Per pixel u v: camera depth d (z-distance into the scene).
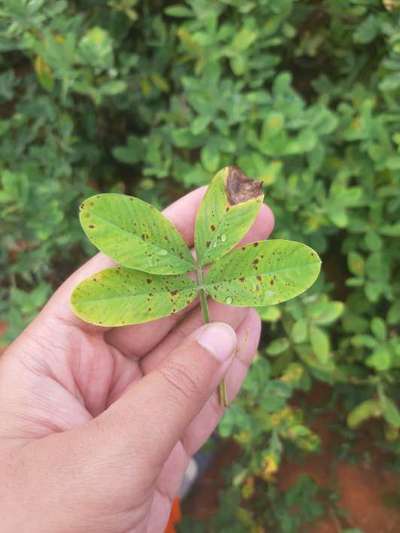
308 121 0.29
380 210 0.30
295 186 0.30
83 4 0.34
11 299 0.32
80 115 0.35
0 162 0.33
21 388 0.22
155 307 0.18
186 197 0.24
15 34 0.29
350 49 0.33
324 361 0.29
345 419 0.38
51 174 0.33
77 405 0.22
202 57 0.31
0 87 0.32
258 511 0.37
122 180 0.39
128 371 0.25
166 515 0.26
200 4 0.31
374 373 0.35
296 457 0.38
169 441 0.18
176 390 0.18
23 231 0.32
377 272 0.30
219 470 0.39
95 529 0.18
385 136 0.29
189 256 0.18
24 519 0.17
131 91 0.34
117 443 0.17
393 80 0.29
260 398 0.29
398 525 0.37
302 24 0.34
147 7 0.34
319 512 0.35
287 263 0.17
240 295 0.17
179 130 0.30
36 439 0.19
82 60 0.29
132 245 0.17
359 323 0.33
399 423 0.31
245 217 0.18
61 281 0.36
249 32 0.29
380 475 0.39
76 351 0.23
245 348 0.25
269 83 0.35
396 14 0.30
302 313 0.30
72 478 0.17
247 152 0.30
